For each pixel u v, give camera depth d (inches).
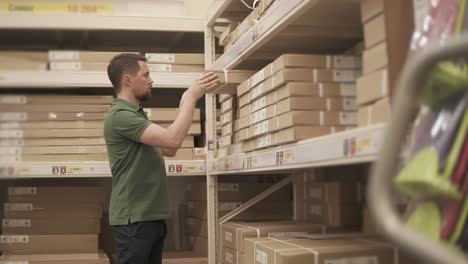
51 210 110.7
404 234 23.3
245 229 80.7
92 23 54.0
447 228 31.6
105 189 115.2
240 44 84.7
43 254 107.6
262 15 76.9
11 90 56.2
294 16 61.9
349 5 58.8
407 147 34.0
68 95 94.1
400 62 41.8
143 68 85.2
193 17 106.0
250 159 78.4
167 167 114.8
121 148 87.2
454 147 31.1
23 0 51.1
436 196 32.1
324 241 63.9
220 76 87.6
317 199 80.9
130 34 78.0
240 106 85.2
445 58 23.9
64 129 94.8
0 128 60.5
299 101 60.2
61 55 56.1
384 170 24.9
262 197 104.6
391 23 43.0
